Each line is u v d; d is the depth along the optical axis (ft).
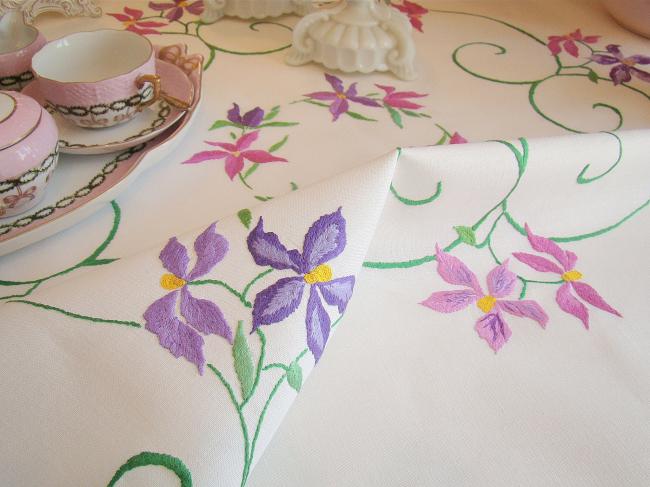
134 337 0.91
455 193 1.27
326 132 1.54
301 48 1.85
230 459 0.81
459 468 0.93
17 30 1.69
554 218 1.40
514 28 2.14
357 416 0.99
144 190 1.32
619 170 1.35
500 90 1.75
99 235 1.20
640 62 1.91
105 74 1.60
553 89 1.76
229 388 0.86
